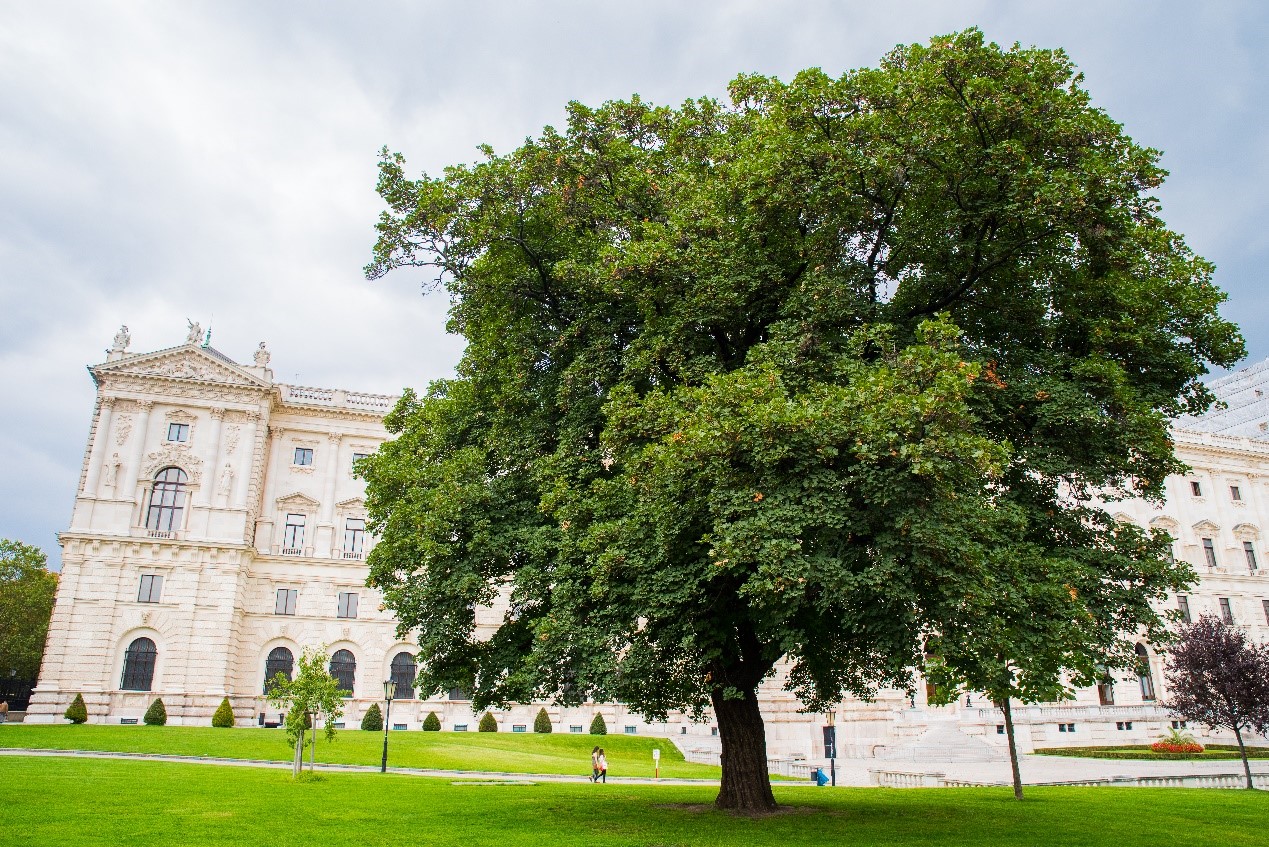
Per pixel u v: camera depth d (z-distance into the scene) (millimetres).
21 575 68688
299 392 62469
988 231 17578
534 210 21359
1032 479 18047
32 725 41438
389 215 21125
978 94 16641
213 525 55281
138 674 52156
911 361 14609
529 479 20609
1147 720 56562
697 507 15516
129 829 15133
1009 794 24828
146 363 56688
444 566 19797
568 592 17438
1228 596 72062
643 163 22078
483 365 23219
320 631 57375
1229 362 17656
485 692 21562
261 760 33250
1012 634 14094
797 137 17953
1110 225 16703
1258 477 77688
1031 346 18766
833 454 14203
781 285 19000
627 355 19375
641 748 47500
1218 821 19109
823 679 21688
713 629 17078
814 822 17578
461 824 16875
